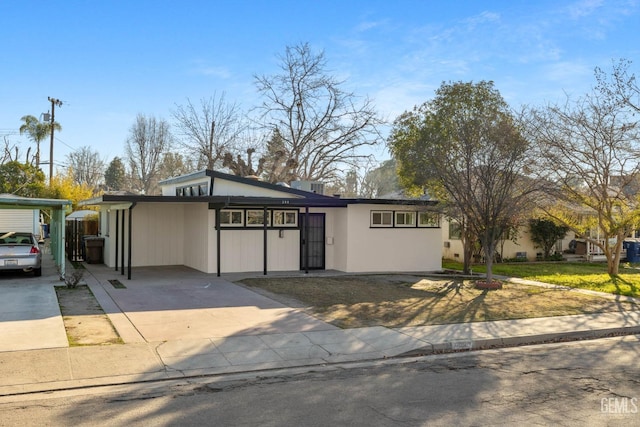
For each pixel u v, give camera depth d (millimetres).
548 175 18141
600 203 19250
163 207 20422
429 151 19719
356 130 37719
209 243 17953
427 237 20297
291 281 16453
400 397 6402
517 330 10312
